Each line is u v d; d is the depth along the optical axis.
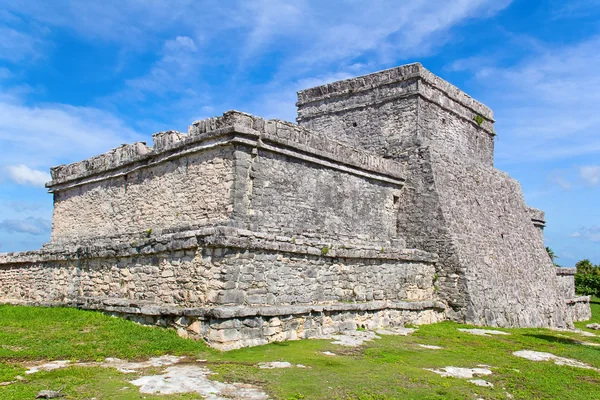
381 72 22.03
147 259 13.55
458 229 19.06
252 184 14.24
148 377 8.56
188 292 12.16
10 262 19.66
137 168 17.19
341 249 14.67
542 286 22.38
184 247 12.30
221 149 14.34
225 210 13.87
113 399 7.38
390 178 19.67
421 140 20.48
